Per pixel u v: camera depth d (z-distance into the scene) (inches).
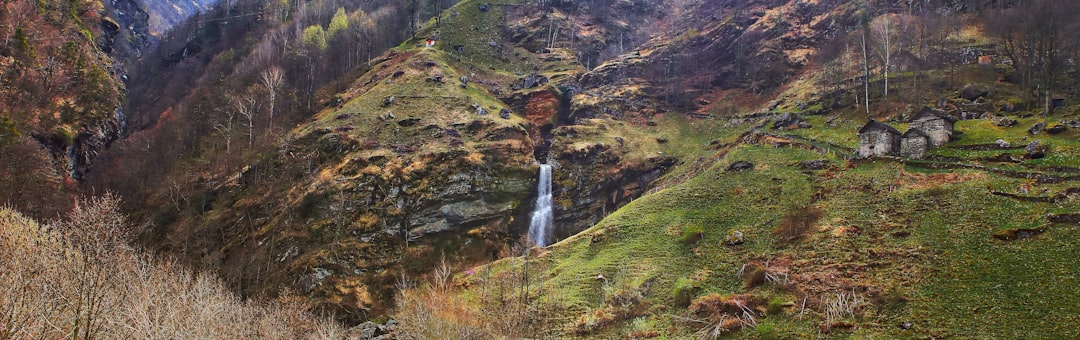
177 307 1291.8
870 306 1620.3
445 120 3959.2
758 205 2518.5
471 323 1798.7
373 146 3590.1
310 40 5718.5
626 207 2906.0
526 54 5876.0
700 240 2320.4
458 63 5246.1
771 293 1809.8
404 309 1971.0
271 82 4505.4
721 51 5339.6
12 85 3624.5
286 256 2970.0
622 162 3754.9
